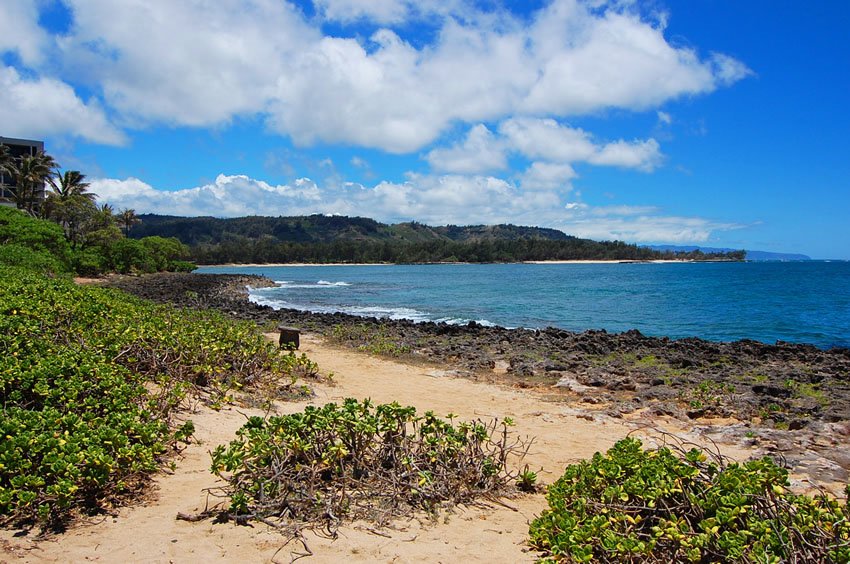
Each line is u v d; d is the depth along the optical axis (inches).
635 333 792.3
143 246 2753.4
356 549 167.5
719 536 147.2
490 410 374.0
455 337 753.6
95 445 188.1
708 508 157.2
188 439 256.2
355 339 703.1
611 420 356.2
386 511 192.2
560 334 770.8
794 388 448.5
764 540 138.9
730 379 482.0
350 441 216.5
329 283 2556.6
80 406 233.8
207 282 2065.7
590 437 317.7
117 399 239.5
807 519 145.9
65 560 151.1
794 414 370.9
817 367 547.5
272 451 198.1
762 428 339.0
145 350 355.6
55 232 1802.4
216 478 215.8
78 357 284.0
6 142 3107.8
